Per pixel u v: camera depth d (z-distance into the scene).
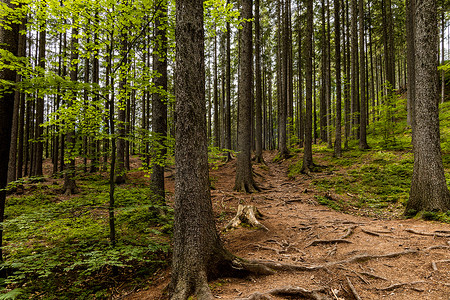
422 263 3.96
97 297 4.28
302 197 10.52
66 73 16.86
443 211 6.35
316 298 3.18
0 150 4.38
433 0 6.72
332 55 27.33
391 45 22.50
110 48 5.13
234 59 29.06
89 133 5.05
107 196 5.42
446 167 10.30
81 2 4.38
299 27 23.55
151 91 5.35
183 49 3.83
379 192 9.74
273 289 3.35
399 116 23.50
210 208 4.04
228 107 20.33
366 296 3.24
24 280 4.77
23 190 11.55
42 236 6.56
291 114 26.59
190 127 3.82
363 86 16.38
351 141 20.94
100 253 4.42
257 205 9.80
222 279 3.79
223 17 5.87
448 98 24.81
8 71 4.48
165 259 5.60
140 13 5.04
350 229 6.05
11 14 4.36
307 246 5.38
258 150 18.91
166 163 5.84
